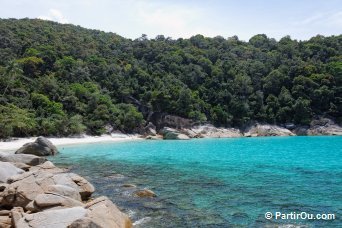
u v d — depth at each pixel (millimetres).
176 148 43812
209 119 75188
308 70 79875
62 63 77500
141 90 78438
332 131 71625
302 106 74000
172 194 17906
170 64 87500
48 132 57062
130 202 16422
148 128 70000
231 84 81250
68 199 12961
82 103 68312
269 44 108062
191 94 76312
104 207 12125
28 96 63625
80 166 28047
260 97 77500
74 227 10109
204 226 13055
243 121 74812
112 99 75000
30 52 78125
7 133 50750
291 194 17656
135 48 98750
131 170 25797
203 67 87438
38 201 12719
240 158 32219
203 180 21453
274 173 23703
